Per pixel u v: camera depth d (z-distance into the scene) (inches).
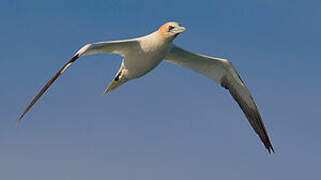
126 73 668.7
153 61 648.4
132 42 627.5
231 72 709.9
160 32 628.7
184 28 617.6
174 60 725.9
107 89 690.8
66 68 562.9
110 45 616.7
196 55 703.7
